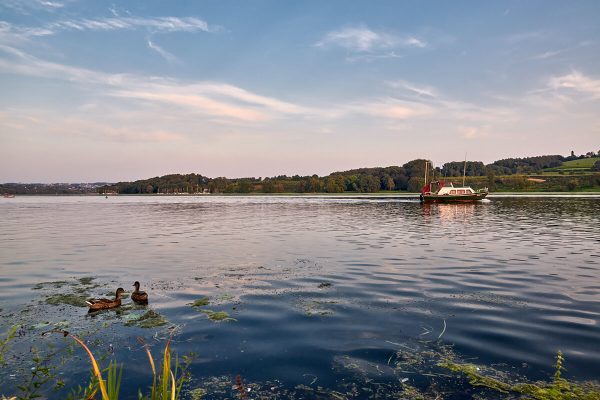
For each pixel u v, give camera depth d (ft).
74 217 184.34
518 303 38.88
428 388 22.93
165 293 44.24
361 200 398.01
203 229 121.39
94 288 46.98
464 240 89.51
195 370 25.25
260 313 36.45
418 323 33.32
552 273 52.80
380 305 38.60
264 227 126.21
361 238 94.53
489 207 233.76
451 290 44.11
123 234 107.96
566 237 94.02
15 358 27.43
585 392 21.94
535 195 452.76
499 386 22.91
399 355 27.17
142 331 32.24
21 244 87.10
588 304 38.32
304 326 32.89
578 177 552.82
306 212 208.33
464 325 32.71
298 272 54.80
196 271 56.03
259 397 22.06
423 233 104.78
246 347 28.68
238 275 53.16
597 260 62.69
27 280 51.26
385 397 22.03
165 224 141.49
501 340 29.40
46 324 34.32
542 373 24.30
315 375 24.54
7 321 35.27
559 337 29.81
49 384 23.77
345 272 54.65
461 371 24.75
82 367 25.94
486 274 52.42
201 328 32.65
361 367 25.52
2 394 22.43
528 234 100.63
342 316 35.35
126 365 26.07
